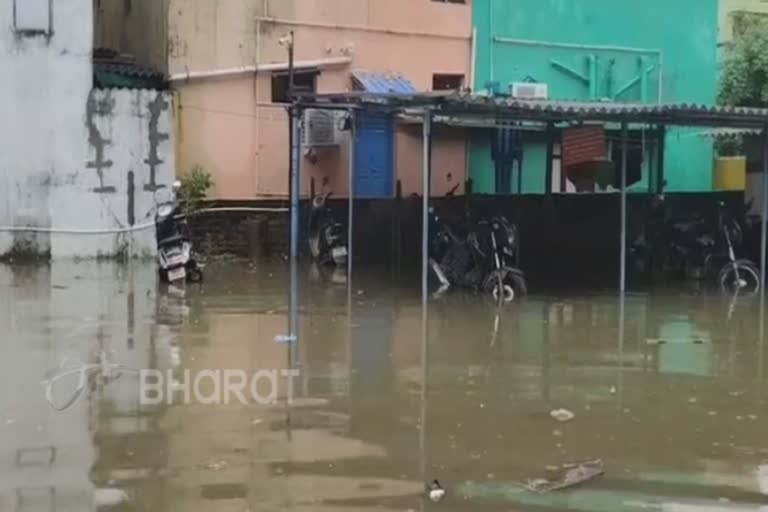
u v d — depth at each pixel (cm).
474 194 1847
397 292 1416
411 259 1747
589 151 1617
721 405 784
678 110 1288
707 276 1608
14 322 1091
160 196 1658
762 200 1661
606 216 1739
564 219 1733
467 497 561
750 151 1972
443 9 1947
